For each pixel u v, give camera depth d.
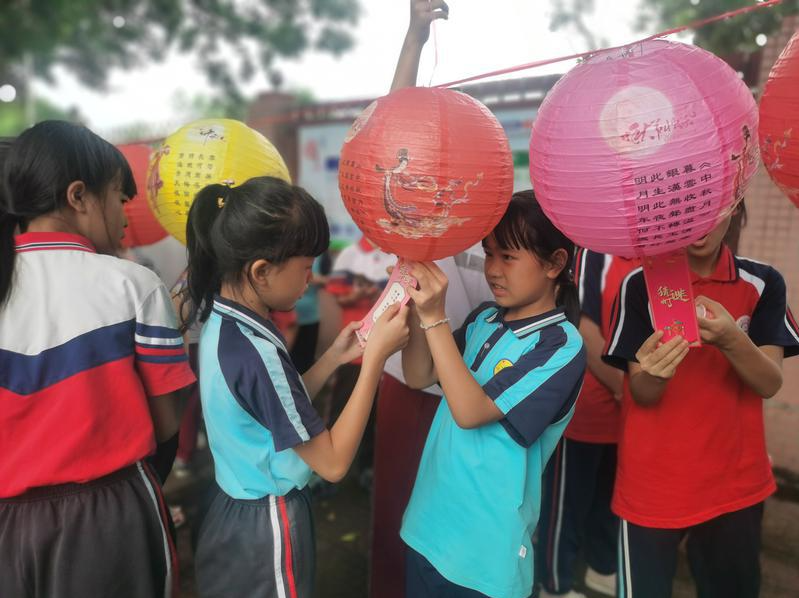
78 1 9.41
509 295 1.51
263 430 1.46
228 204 1.41
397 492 2.13
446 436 1.62
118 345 1.40
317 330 3.94
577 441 2.33
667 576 1.76
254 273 1.41
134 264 1.48
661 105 1.07
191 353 2.84
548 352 1.46
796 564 2.81
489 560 1.50
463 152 1.18
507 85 4.39
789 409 3.54
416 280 1.40
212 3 9.70
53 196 1.38
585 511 2.37
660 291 1.40
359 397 1.45
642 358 1.43
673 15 5.98
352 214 1.32
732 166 1.12
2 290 1.31
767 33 4.81
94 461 1.38
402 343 1.47
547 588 2.38
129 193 1.59
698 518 1.71
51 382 1.34
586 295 2.30
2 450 1.35
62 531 1.36
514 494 1.49
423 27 1.68
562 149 1.15
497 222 1.33
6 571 1.36
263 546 1.48
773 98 1.19
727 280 1.70
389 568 2.17
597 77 1.14
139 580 1.46
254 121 7.24
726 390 1.69
